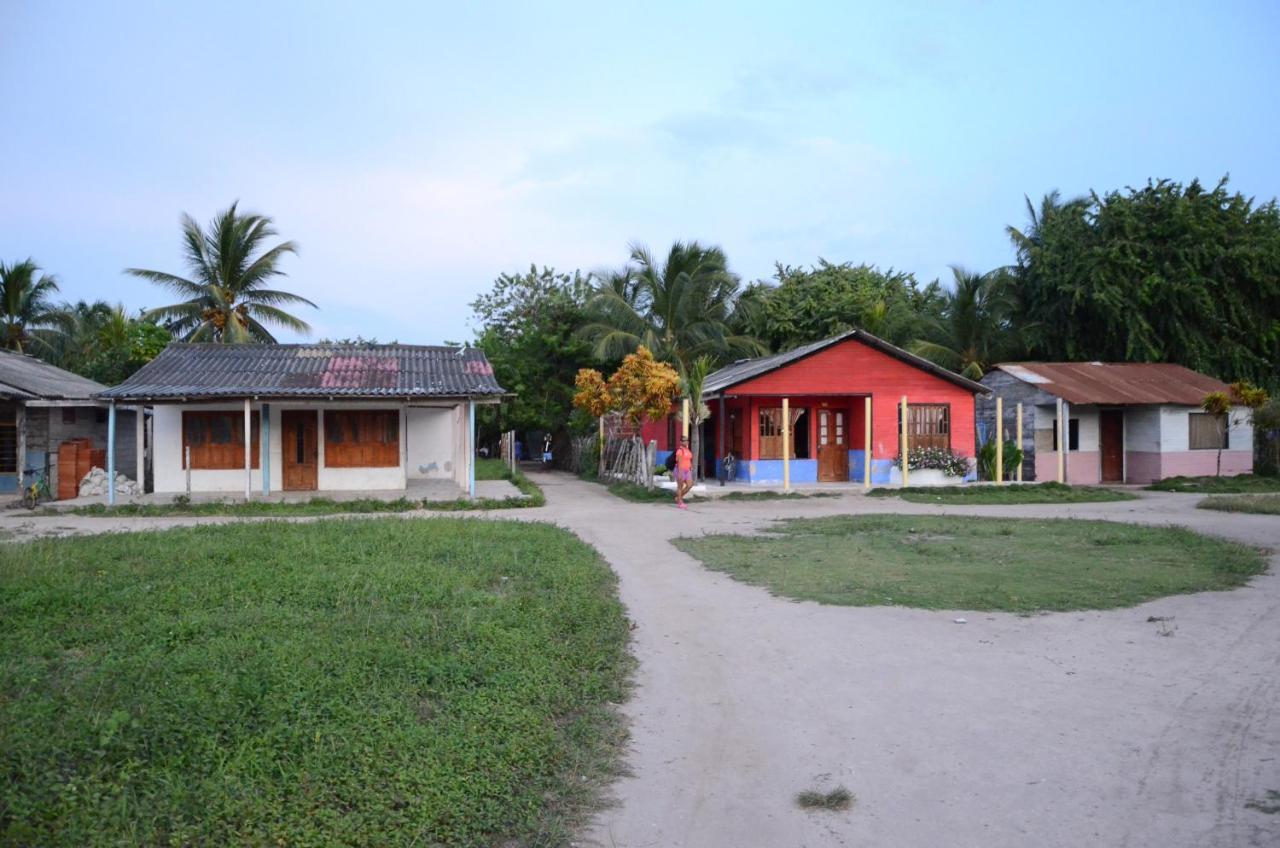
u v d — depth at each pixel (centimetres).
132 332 3444
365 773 502
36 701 570
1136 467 2942
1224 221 3453
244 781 480
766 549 1441
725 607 1016
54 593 898
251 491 2342
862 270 4197
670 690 720
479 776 517
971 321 3753
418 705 624
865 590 1084
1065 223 3716
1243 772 541
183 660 670
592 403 2794
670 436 3122
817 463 2666
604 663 770
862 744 597
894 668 764
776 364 2514
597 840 470
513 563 1195
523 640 789
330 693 617
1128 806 499
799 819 492
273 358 2484
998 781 534
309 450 2384
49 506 2083
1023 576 1168
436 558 1230
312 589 957
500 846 461
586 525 1800
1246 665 762
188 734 525
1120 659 781
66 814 427
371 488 2405
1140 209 3538
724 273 3750
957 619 935
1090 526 1702
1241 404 2875
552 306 4491
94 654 701
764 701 689
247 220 3622
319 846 430
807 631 897
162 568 1082
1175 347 3459
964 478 2617
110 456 2077
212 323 3612
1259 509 1970
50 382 2548
